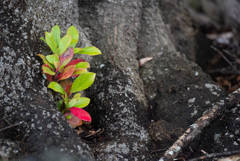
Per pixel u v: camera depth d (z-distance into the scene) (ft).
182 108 3.83
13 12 3.46
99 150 3.47
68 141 3.31
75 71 3.49
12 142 3.22
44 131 3.30
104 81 3.87
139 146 3.53
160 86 4.02
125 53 4.08
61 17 3.76
